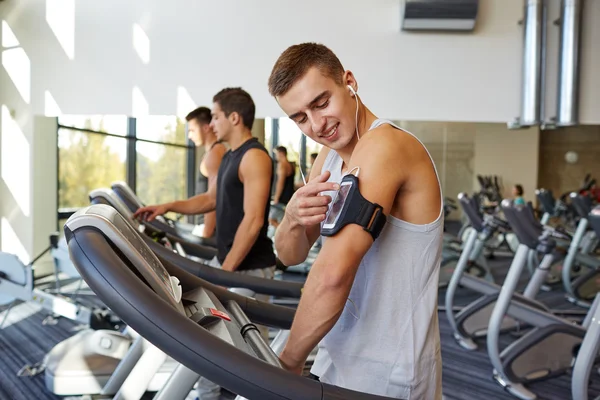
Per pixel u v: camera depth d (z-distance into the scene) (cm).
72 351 246
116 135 547
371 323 108
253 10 439
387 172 99
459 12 407
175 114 447
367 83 431
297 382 85
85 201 539
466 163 449
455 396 294
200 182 488
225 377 82
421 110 430
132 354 177
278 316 142
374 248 107
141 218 250
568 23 414
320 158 137
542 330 298
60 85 454
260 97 444
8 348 348
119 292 82
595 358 229
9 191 475
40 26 454
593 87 425
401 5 416
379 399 89
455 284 387
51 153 492
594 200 462
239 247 225
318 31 434
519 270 293
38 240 488
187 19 444
